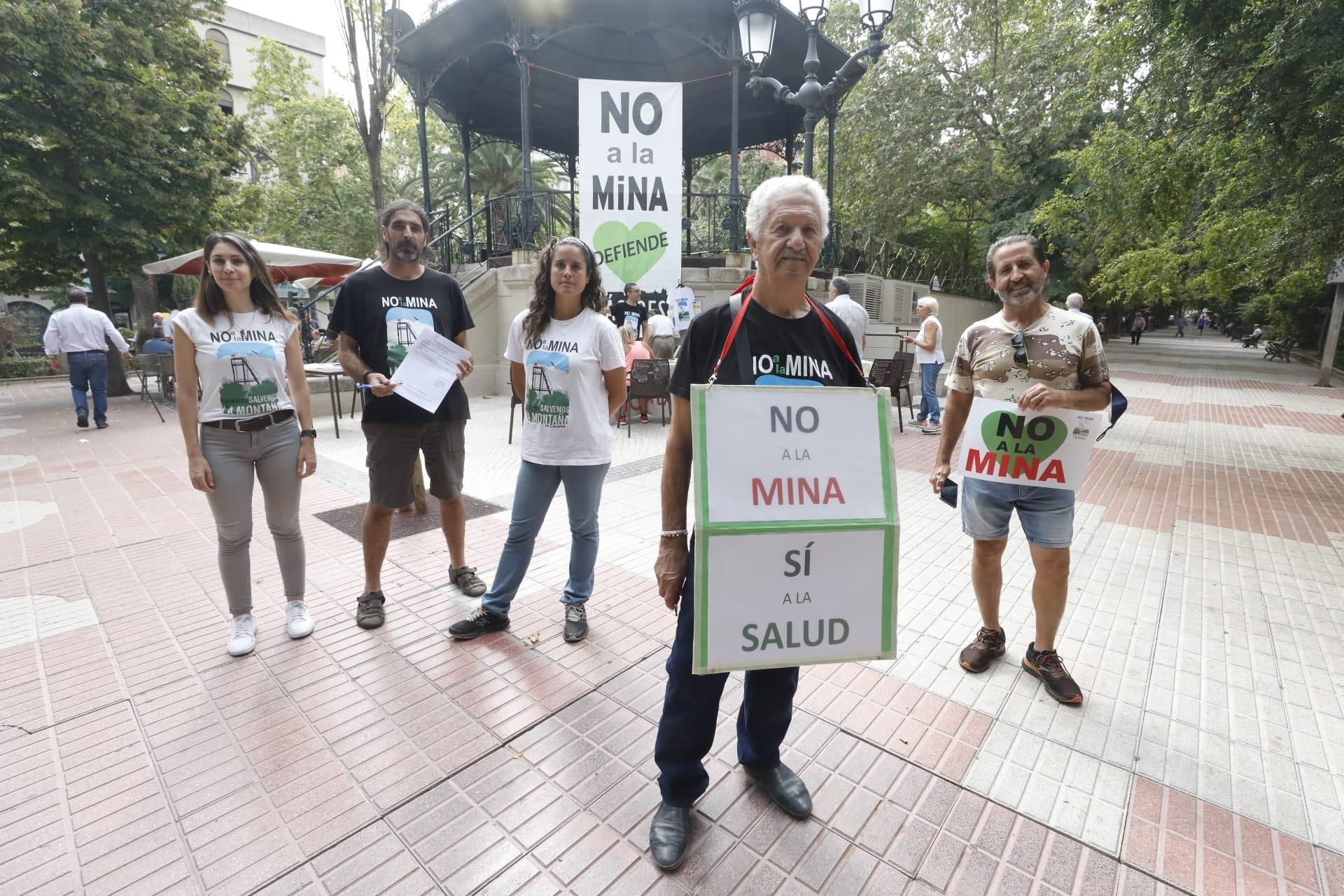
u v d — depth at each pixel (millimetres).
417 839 1908
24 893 1707
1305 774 2191
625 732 2389
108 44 11000
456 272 12398
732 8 10008
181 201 11844
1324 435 8484
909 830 1948
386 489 3068
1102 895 1726
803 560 1628
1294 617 3324
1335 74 4914
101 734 2354
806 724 2441
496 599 3047
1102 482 6043
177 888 1732
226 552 2844
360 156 23672
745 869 1812
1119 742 2348
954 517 4949
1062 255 17797
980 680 2740
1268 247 7289
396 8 9875
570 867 1816
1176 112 6738
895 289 15586
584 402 2861
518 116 13805
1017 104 17078
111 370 12211
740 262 10930
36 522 4727
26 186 9977
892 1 6496
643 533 4488
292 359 2979
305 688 2648
